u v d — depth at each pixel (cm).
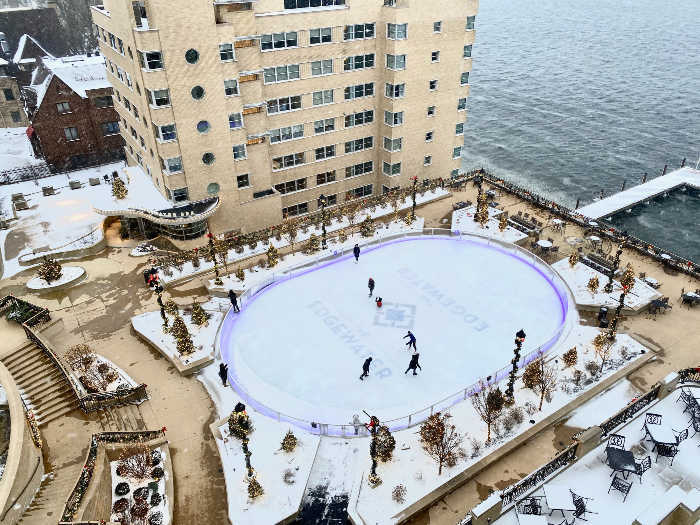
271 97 4359
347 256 4266
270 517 2239
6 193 5519
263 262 4075
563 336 3322
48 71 6825
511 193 5225
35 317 3103
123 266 4169
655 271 3997
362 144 5081
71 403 2800
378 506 2256
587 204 6706
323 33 4334
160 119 3825
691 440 2006
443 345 3269
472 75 12581
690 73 12238
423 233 4562
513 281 3906
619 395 2864
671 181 6588
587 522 1742
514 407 2733
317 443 2591
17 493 2122
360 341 3319
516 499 1823
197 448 2619
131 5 3469
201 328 3409
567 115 9775
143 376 3073
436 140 5306
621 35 17188
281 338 3366
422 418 2733
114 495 2364
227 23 3812
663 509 1522
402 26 4453
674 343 3256
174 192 4172
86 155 6256
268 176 4581
